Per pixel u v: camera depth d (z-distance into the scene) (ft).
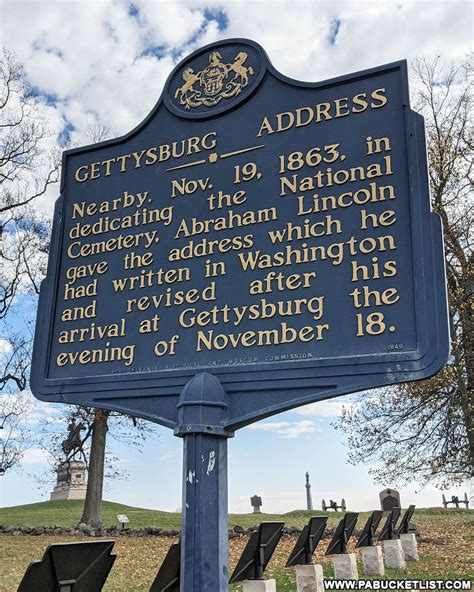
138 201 20.03
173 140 20.21
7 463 57.41
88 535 52.24
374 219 16.60
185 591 15.06
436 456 49.93
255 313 17.03
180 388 17.15
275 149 18.52
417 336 15.11
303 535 24.59
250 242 17.85
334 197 17.26
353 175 17.25
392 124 17.33
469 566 34.12
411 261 15.87
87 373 18.61
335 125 17.98
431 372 14.69
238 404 16.38
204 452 15.96
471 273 48.93
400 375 14.97
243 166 18.80
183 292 18.19
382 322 15.61
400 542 34.22
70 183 21.35
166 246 19.02
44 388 18.89
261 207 18.10
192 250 18.54
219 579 15.23
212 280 17.97
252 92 19.35
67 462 62.59
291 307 16.69
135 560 38.91
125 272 19.30
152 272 18.88
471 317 48.57
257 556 21.02
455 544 44.98
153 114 20.76
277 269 17.22
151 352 17.98
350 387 15.30
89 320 19.22
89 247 20.15
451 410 48.67
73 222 20.80
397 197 16.60
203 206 18.94
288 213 17.67
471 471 49.14
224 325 17.30
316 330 16.21
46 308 19.85
